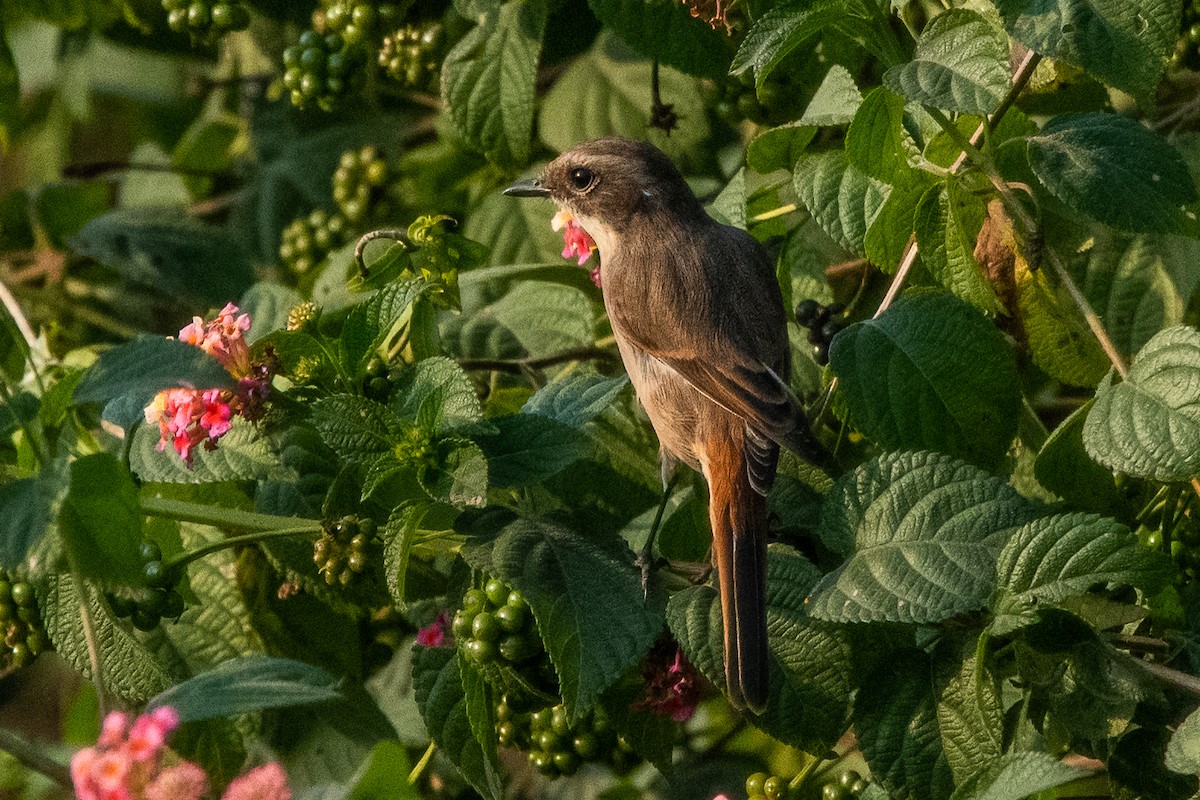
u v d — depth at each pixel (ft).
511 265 32.55
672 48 30.07
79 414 30.27
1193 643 23.13
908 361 24.76
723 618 23.24
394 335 29.07
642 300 27.30
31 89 46.19
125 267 39.40
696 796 35.99
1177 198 24.17
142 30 40.70
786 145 27.50
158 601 24.36
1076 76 28.60
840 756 26.61
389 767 19.35
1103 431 23.17
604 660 22.25
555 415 25.44
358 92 34.40
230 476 25.16
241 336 23.73
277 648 29.19
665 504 27.37
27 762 21.66
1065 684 22.47
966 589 21.95
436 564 30.19
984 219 26.81
